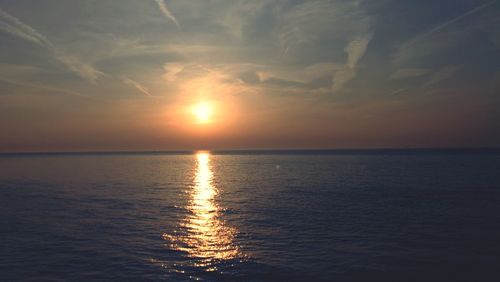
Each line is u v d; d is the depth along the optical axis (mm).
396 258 19578
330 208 35031
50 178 74250
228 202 39812
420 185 53750
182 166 126938
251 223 28609
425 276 17031
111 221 29578
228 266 18531
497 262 18734
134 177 76562
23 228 27031
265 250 21250
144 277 17047
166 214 32719
